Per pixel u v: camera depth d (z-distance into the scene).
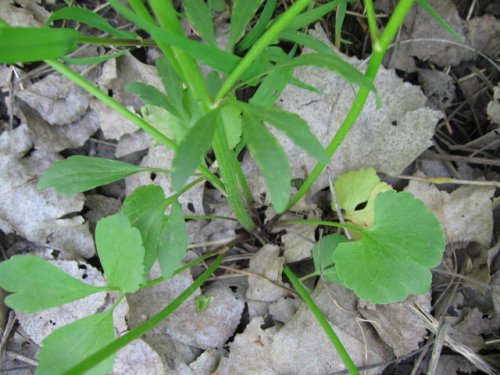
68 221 0.15
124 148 0.16
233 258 0.15
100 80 0.16
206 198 0.16
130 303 0.15
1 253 0.15
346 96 0.16
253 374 0.14
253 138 0.08
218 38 0.16
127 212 0.12
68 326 0.11
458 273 0.15
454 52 0.17
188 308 0.15
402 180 0.16
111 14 0.16
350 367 0.12
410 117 0.16
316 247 0.14
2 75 0.16
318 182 0.16
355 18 0.17
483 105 0.17
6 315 0.15
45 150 0.16
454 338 0.15
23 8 0.16
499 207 0.16
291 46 0.17
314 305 0.13
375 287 0.12
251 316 0.15
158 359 0.14
